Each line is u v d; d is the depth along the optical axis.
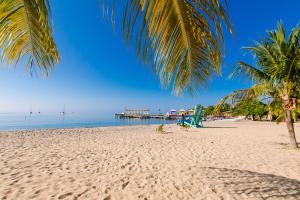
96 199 3.10
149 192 3.35
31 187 3.56
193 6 1.27
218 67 1.52
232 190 3.39
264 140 10.04
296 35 6.14
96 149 7.48
